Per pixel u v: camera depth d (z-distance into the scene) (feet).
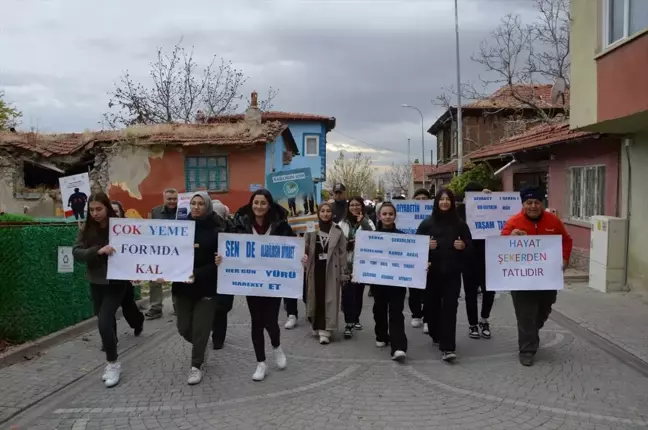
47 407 16.03
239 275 18.30
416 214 33.50
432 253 20.22
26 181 67.15
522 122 79.71
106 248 17.67
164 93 99.71
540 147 41.57
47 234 22.81
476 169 61.41
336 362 20.18
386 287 21.22
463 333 24.23
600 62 28.76
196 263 18.20
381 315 21.90
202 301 18.20
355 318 24.09
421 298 25.49
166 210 26.76
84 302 26.04
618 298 31.09
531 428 14.25
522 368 19.19
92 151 61.41
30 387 17.46
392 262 20.11
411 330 25.13
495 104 86.63
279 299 19.31
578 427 14.30
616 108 27.37
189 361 20.40
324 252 23.03
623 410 15.37
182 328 18.47
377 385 17.62
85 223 18.61
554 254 19.69
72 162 62.49
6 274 20.98
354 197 24.64
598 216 34.09
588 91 30.07
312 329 24.95
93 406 16.08
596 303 29.76
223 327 21.98
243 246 18.25
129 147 60.03
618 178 34.17
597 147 36.50
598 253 33.86
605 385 17.35
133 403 16.29
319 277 23.03
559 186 43.11
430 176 105.50
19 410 15.69
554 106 70.64
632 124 29.27
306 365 19.85
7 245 20.90
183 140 58.13
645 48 24.94
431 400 16.26
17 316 21.24
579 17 31.09
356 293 24.16
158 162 59.98
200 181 60.08
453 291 19.94
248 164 60.08
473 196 27.09
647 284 31.58
